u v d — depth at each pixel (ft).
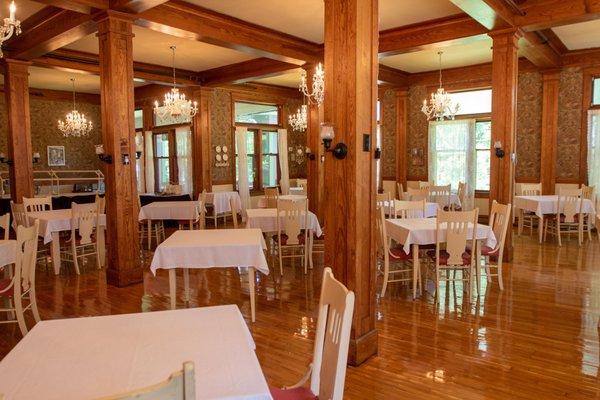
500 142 19.65
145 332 5.90
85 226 18.94
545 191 29.35
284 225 18.63
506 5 17.85
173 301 12.48
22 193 23.86
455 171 33.40
